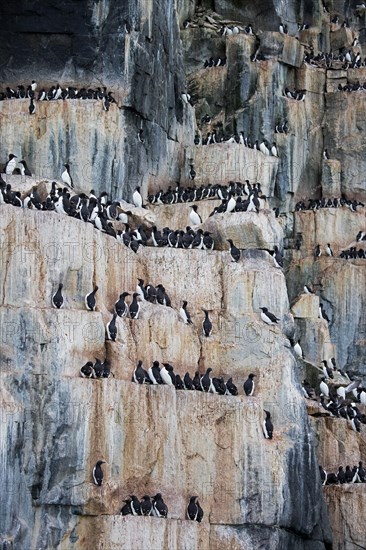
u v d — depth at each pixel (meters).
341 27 80.00
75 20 64.75
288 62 74.81
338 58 76.81
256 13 77.75
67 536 50.41
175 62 69.94
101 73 64.44
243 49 74.25
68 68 64.88
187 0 77.00
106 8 64.81
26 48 65.19
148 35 65.94
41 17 64.88
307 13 79.56
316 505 56.03
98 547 50.06
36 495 50.09
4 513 48.53
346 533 58.06
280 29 77.06
